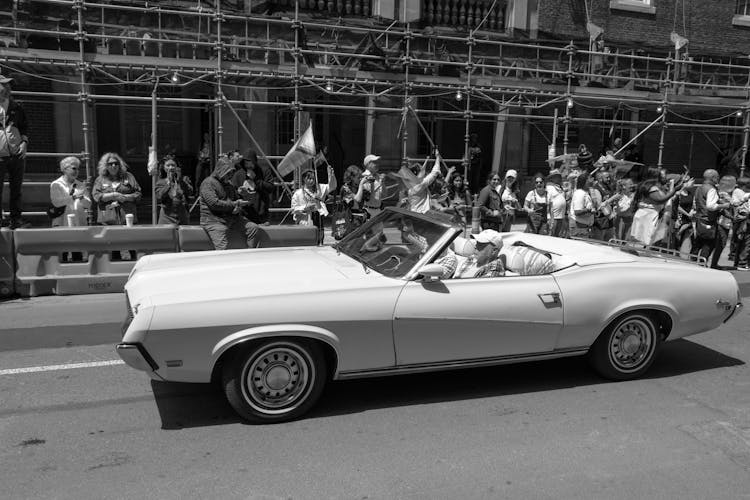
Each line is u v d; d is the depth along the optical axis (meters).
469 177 15.70
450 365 4.78
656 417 4.64
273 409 4.41
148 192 15.68
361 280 4.63
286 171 10.53
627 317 5.25
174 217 9.70
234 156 9.66
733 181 10.32
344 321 4.36
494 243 5.21
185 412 4.61
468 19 16.34
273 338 4.29
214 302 4.18
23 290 7.88
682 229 10.94
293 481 3.66
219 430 4.31
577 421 4.55
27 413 4.54
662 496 3.56
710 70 19.00
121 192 9.17
